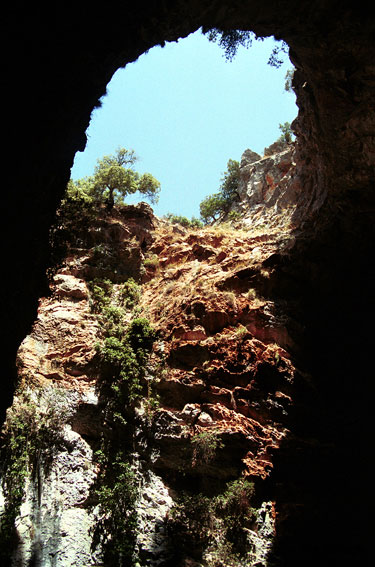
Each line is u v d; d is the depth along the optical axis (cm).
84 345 2052
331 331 2284
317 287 2317
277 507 1672
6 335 1082
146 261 2720
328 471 1822
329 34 1712
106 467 1681
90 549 1479
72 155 1341
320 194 2456
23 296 1165
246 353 2034
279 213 2903
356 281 2308
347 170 2052
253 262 2397
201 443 1723
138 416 1855
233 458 1762
